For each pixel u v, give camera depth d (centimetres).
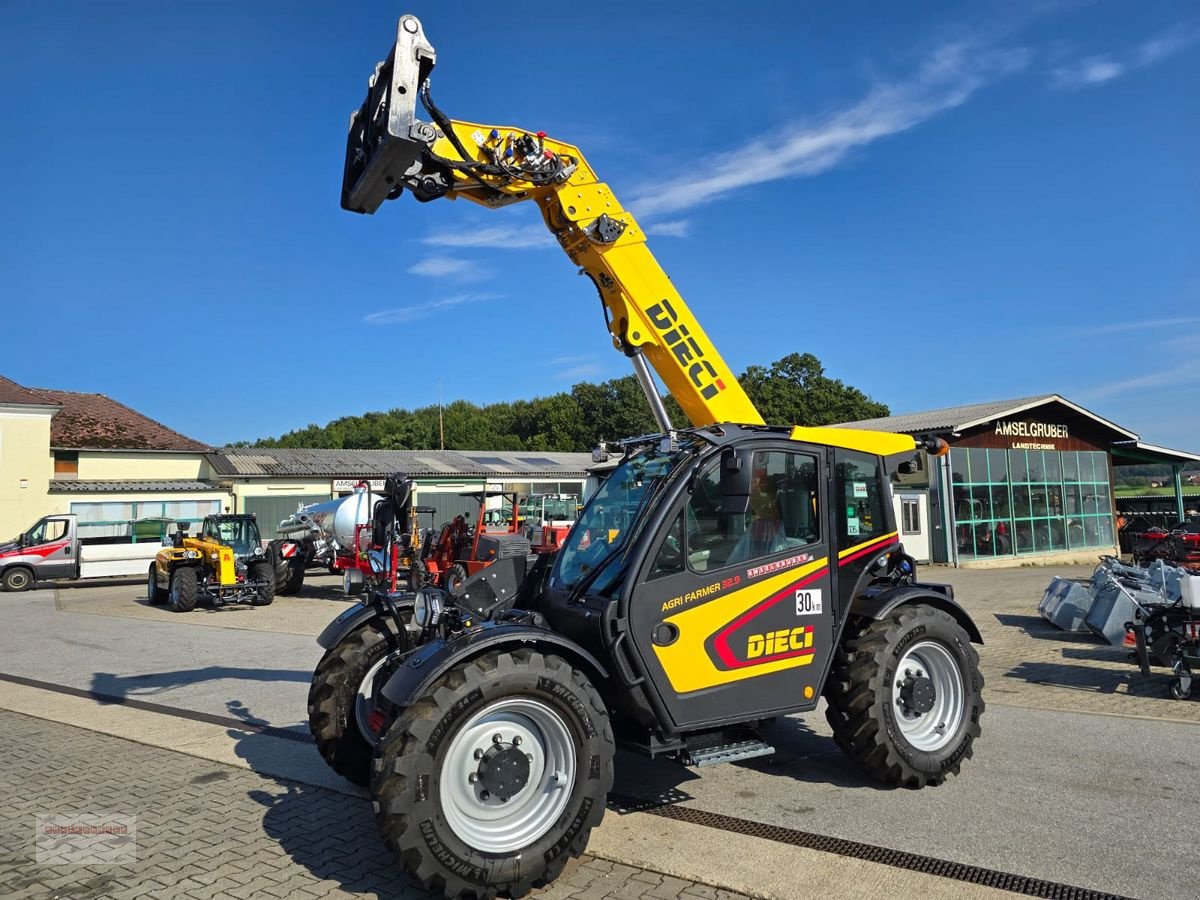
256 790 521
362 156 471
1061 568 2414
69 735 666
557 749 381
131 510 2847
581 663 415
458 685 360
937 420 2545
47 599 1925
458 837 351
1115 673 831
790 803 473
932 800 474
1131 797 473
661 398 564
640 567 421
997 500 2511
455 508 3284
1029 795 480
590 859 400
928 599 519
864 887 361
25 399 2689
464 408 8250
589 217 533
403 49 432
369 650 520
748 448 457
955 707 512
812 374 5472
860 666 486
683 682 429
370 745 502
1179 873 371
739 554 454
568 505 2100
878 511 521
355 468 3250
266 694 811
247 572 1731
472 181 501
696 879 375
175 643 1170
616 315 566
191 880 389
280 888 379
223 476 2964
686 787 504
